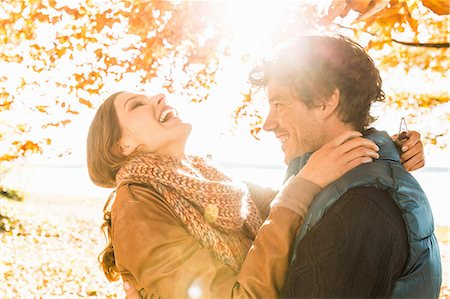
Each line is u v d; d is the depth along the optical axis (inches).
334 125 71.9
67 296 236.5
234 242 81.8
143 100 90.9
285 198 71.2
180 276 72.6
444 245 299.1
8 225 354.0
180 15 193.9
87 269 270.4
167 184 82.0
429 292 66.3
